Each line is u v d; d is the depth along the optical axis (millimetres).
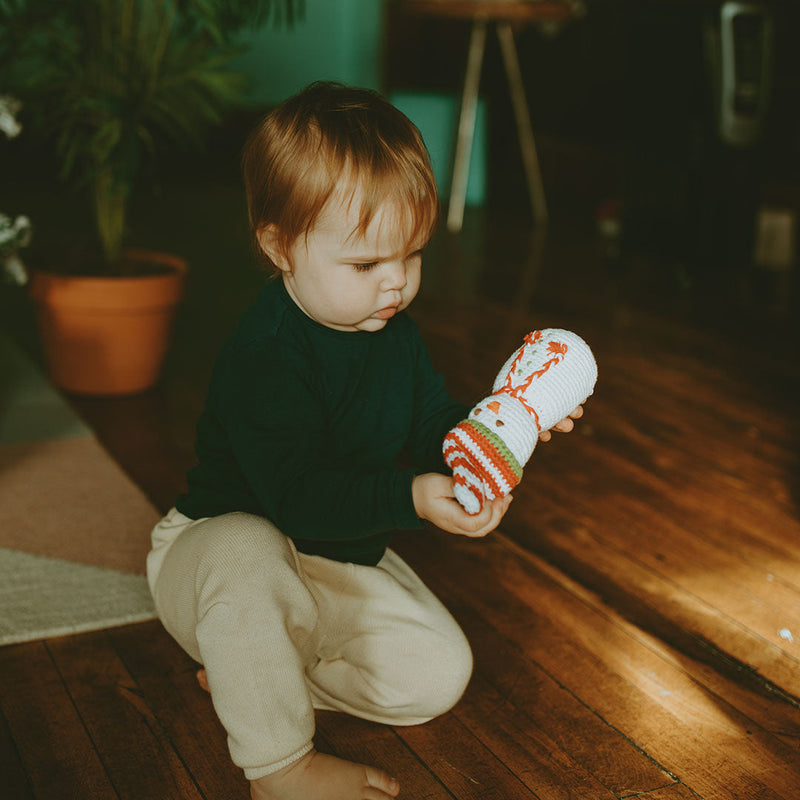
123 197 2160
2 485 1764
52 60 2180
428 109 4656
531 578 1541
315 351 1004
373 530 938
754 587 1544
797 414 2307
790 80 3547
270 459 962
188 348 2590
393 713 1156
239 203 4535
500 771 1115
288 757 971
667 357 2676
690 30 3701
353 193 884
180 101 2197
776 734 1206
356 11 5438
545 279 3471
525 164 4801
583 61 4559
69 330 2158
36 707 1196
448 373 2467
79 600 1414
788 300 3314
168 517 1125
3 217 1963
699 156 3654
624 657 1349
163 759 1114
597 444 2088
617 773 1123
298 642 1031
